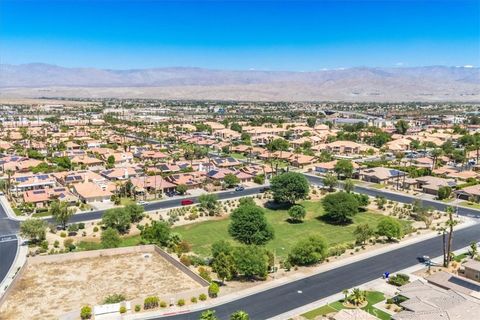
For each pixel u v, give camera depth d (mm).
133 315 78938
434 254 108938
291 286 91188
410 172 195000
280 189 152000
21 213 143750
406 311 73250
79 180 182875
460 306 72000
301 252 101250
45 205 153375
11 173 184750
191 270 97000
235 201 160625
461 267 95812
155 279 94250
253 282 93250
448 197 166875
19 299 84500
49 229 127375
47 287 89812
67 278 94188
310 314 79438
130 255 107625
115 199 157000
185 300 84125
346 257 107500
